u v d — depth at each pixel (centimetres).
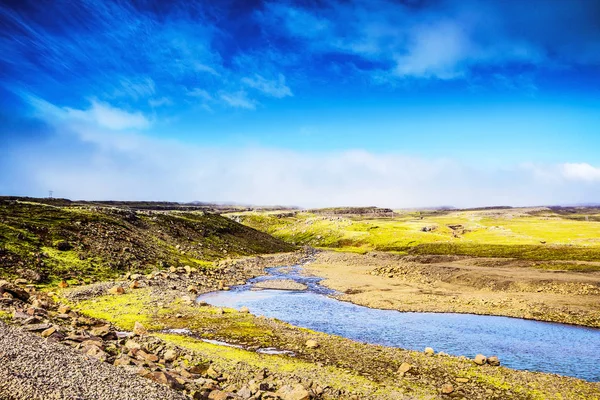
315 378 3809
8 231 9650
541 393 3666
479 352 5044
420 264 14150
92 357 3291
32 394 2380
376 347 5031
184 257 13512
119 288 7844
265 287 10381
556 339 5616
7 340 3197
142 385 2855
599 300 7888
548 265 11900
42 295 6575
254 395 3212
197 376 3631
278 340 5209
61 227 11300
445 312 7394
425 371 4162
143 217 16888
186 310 6819
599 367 4491
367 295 9131
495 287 9625
